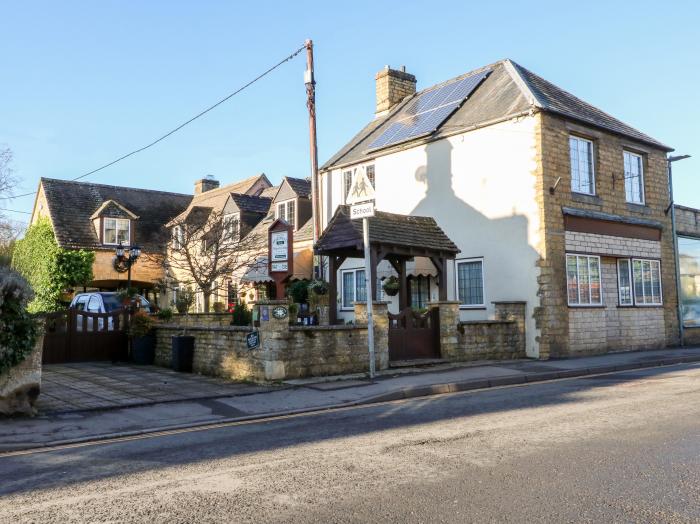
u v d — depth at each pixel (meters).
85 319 16.27
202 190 39.56
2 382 8.97
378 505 4.82
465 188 18.75
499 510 4.66
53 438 7.83
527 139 17.06
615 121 20.44
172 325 15.17
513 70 19.50
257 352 12.18
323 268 22.64
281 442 7.30
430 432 7.58
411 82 26.44
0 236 35.59
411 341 14.48
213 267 22.67
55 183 33.00
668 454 6.16
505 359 16.09
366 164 22.52
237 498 5.08
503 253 17.50
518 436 7.16
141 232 33.22
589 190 18.36
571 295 17.09
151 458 6.66
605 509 4.64
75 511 4.84
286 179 27.45
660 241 20.61
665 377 12.65
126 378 13.05
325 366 12.61
